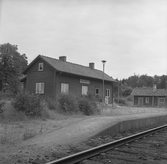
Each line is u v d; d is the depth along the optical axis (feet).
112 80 127.03
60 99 65.41
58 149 23.06
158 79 521.65
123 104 176.76
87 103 66.54
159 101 178.29
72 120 51.47
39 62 100.42
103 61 87.20
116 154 21.61
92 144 25.98
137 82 501.97
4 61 142.20
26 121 47.44
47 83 96.37
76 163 18.60
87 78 110.73
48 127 40.22
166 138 31.58
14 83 143.43
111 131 34.40
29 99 54.70
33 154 21.02
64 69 98.53
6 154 20.81
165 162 19.30
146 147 24.73
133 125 41.55
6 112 52.90
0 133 32.42
